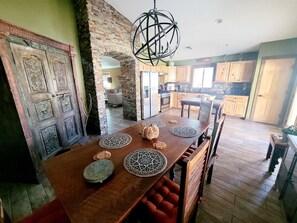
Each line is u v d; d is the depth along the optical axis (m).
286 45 3.72
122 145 1.41
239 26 3.28
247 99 4.69
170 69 6.40
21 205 1.56
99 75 3.23
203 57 5.84
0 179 1.93
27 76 1.83
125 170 1.03
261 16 2.82
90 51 2.98
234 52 4.97
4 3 1.83
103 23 3.09
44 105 2.10
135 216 1.02
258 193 1.71
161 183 1.26
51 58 2.21
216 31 3.62
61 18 2.71
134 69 4.22
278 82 4.06
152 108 5.07
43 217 0.92
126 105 4.77
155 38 1.21
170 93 6.33
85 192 0.83
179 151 1.29
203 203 1.57
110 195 0.81
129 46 3.84
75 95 2.80
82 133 3.04
